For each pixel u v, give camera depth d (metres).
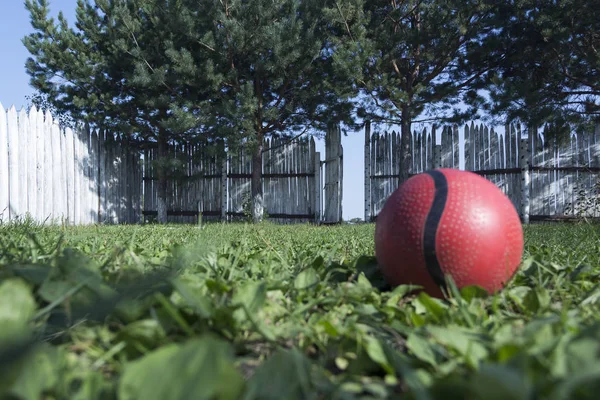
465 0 13.51
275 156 16.66
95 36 16.16
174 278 1.86
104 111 16.17
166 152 17.66
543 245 4.82
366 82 14.38
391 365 1.39
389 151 15.46
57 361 1.28
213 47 14.62
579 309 2.18
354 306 2.29
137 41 15.80
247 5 14.24
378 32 14.55
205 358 1.01
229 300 1.97
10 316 1.43
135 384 1.01
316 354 1.68
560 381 1.04
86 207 14.81
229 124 14.90
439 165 14.71
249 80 14.90
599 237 6.24
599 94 13.38
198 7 14.43
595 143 13.55
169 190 18.47
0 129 11.60
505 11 14.07
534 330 1.56
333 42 14.48
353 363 1.45
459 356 1.47
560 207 13.70
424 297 2.01
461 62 14.88
